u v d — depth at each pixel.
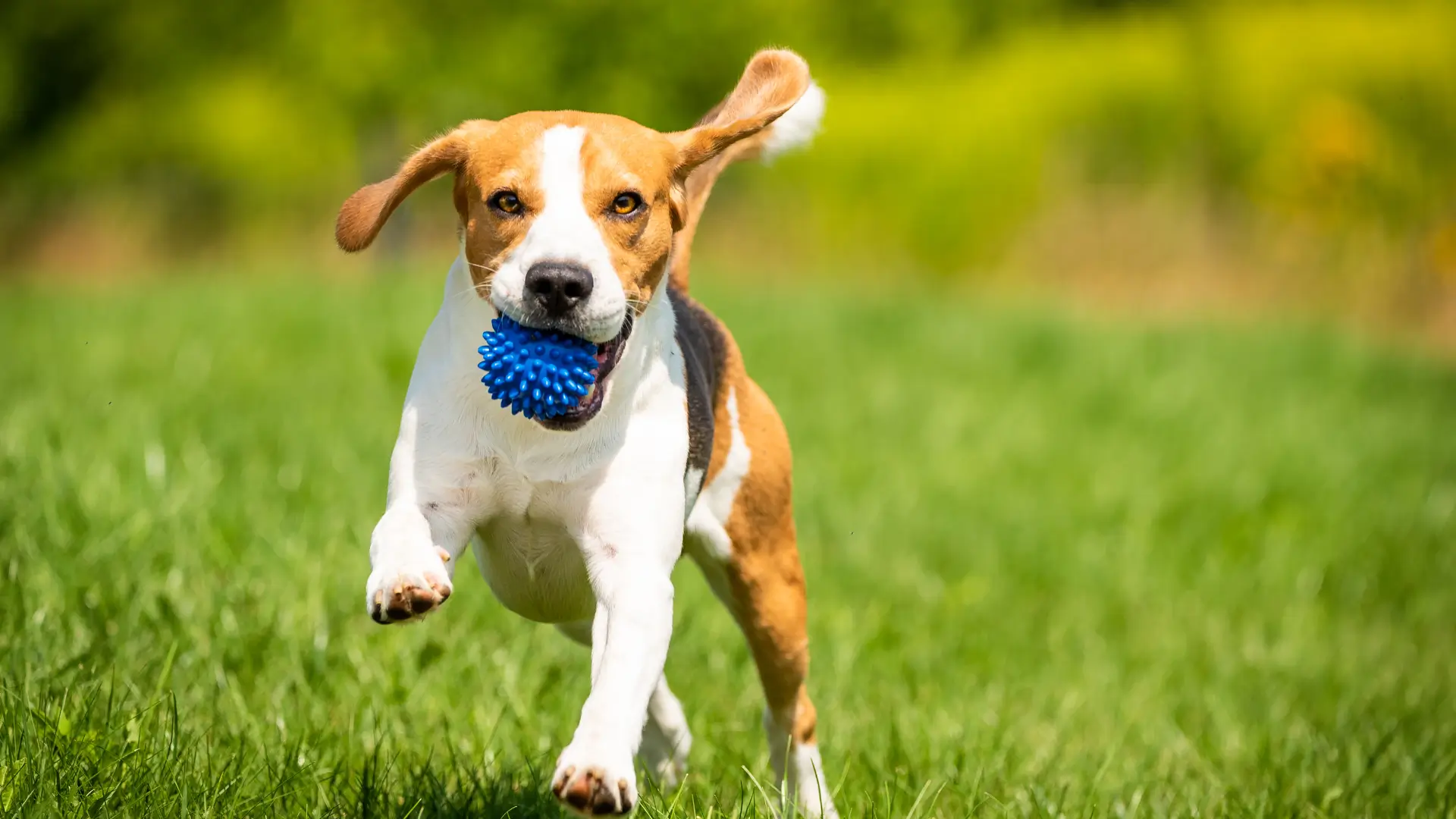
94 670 5.26
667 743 5.60
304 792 4.71
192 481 7.45
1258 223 29.02
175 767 4.54
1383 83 29.12
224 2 30.06
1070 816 5.35
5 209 33.59
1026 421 13.09
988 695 7.08
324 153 29.12
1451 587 9.98
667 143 4.61
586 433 4.43
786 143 5.68
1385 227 28.56
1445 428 15.11
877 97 31.09
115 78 32.06
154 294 16.94
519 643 6.25
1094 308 24.81
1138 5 32.12
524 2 26.59
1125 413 13.85
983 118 30.16
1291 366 17.34
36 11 31.80
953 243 30.11
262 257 32.53
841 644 7.26
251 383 11.30
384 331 13.41
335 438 9.42
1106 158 29.78
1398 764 6.10
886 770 5.57
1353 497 11.66
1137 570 9.70
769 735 5.50
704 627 7.00
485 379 4.20
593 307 4.18
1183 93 29.62
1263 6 31.12
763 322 16.42
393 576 3.99
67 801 4.29
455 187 4.61
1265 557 10.23
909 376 14.35
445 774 5.04
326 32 26.48
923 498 10.52
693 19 27.58
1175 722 7.10
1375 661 8.50
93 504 6.73
